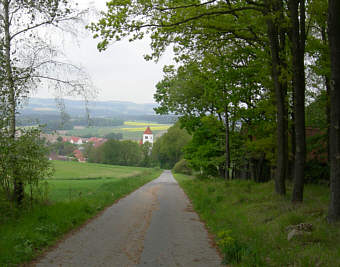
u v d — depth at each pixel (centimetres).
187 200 1902
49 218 1000
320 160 2125
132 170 8569
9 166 993
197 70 2025
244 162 2875
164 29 1312
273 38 1325
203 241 839
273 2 1184
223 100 1891
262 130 2127
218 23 1372
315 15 1524
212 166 3662
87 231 945
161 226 1045
